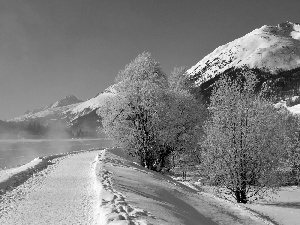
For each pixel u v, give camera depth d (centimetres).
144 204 1317
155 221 1016
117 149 5556
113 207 1130
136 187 1850
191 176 4897
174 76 5078
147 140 3816
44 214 1222
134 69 4178
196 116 4188
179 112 4125
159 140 3881
